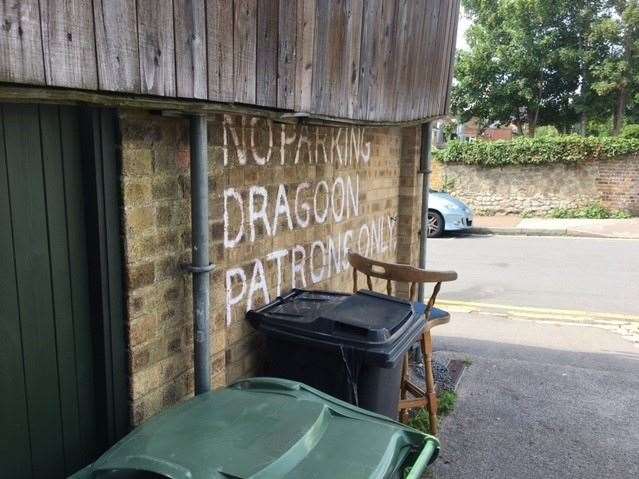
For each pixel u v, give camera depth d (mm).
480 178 16234
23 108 1883
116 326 2221
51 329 2051
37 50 1547
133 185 2191
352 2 3344
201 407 1952
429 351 3688
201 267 2424
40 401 2035
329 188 4086
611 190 15336
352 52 3406
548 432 3895
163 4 1971
